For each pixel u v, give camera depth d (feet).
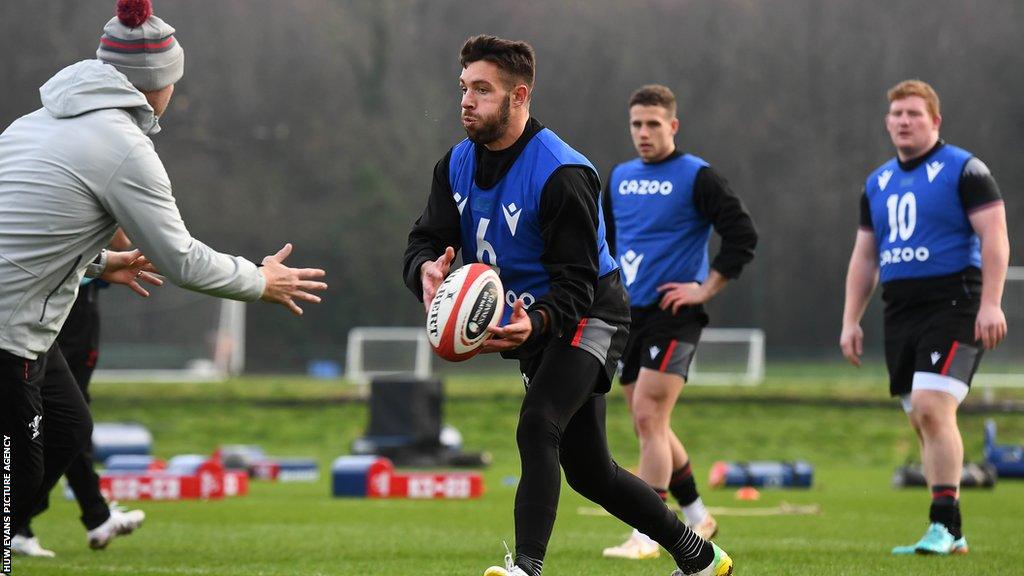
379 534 100.99
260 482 183.83
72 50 565.12
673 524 59.31
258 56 627.87
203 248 57.41
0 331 55.26
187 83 613.11
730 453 260.62
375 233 624.18
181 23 618.85
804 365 538.88
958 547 84.43
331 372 531.09
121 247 84.12
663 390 87.97
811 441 272.92
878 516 123.54
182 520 115.44
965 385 86.33
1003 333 84.23
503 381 366.02
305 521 114.52
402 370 413.59
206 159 612.70
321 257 620.49
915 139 88.53
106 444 206.59
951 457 84.79
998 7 649.20
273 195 617.21
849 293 94.63
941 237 87.10
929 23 653.30
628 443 261.24
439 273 56.80
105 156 55.16
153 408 307.17
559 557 82.99
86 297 85.56
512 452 262.06
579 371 56.75
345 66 637.71
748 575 71.26
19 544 83.46
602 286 59.06
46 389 63.16
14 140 56.03
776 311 655.76
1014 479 197.77
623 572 74.02
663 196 91.15
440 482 148.05
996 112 640.17
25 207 54.80
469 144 59.67
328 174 627.46
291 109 629.10
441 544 92.27
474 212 58.70
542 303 55.11
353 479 147.95
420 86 650.02
